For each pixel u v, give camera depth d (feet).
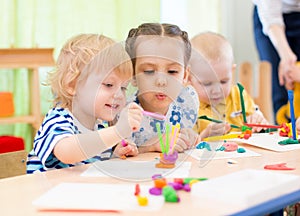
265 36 6.95
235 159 2.72
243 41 9.68
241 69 7.13
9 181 2.29
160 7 8.29
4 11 6.95
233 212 1.77
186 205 1.84
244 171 2.24
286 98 6.91
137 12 8.04
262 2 6.36
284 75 6.31
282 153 2.91
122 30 7.91
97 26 7.72
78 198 1.95
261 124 4.09
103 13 7.75
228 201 1.86
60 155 2.68
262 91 7.02
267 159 2.72
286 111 6.43
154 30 2.94
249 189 1.93
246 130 3.70
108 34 7.80
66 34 7.46
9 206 1.90
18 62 6.35
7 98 6.49
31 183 2.25
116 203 1.86
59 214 1.79
